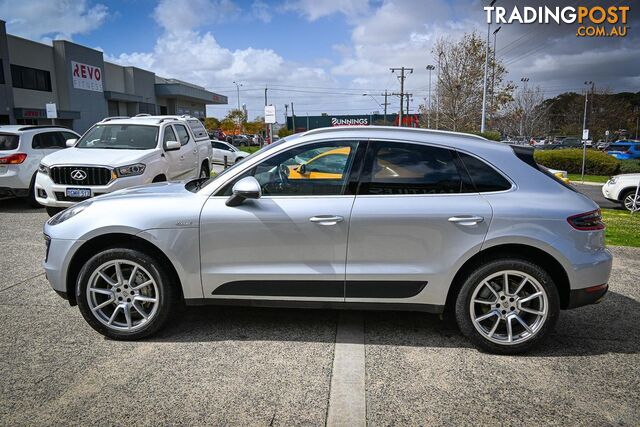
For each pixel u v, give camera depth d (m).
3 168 9.16
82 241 3.62
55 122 36.38
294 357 3.48
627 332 3.99
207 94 65.75
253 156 3.75
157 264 3.62
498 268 3.46
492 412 2.84
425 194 3.55
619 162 26.06
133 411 2.81
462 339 3.81
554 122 73.75
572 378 3.23
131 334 3.68
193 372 3.25
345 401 2.93
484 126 29.89
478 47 35.34
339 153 3.64
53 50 37.00
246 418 2.76
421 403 2.92
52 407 2.84
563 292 3.60
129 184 7.62
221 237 3.57
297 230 3.53
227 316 4.21
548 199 3.52
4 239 7.02
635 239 7.84
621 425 2.72
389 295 3.59
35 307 4.40
